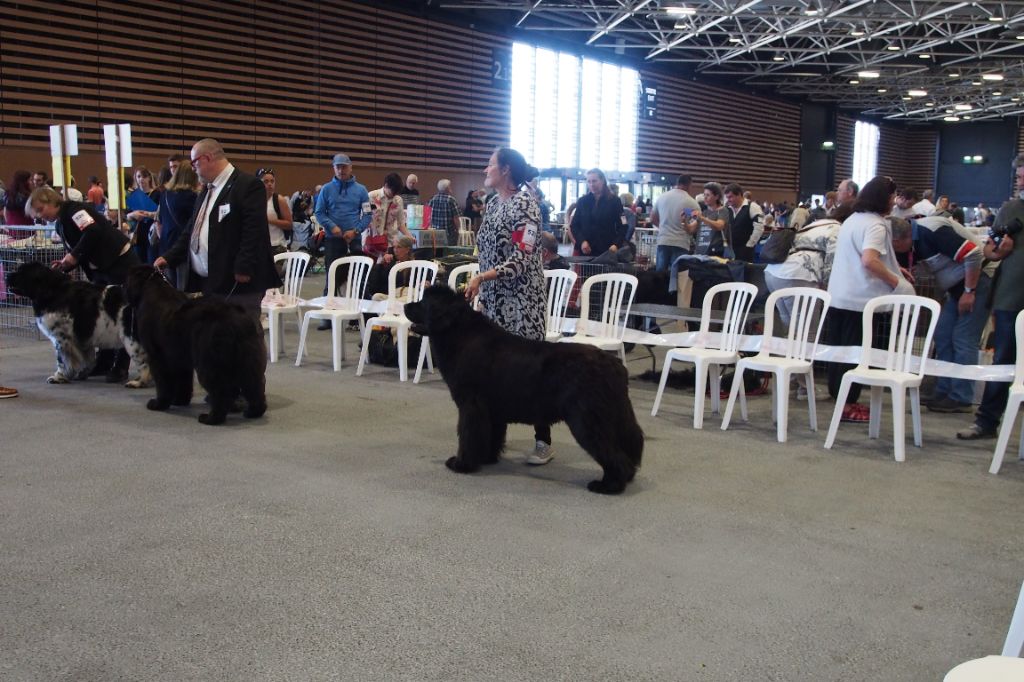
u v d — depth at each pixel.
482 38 18.05
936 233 5.59
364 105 15.69
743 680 2.26
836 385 5.63
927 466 4.38
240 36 13.55
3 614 2.55
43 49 11.33
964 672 1.37
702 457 4.46
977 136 34.75
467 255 9.25
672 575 2.92
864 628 2.57
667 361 5.39
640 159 22.95
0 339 7.86
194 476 3.93
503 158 4.20
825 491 3.91
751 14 17.08
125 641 2.40
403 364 6.32
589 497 3.75
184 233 5.57
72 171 11.70
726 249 8.16
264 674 2.24
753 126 26.92
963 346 5.63
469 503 3.63
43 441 4.50
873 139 33.97
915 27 19.89
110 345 6.02
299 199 13.45
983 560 3.12
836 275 5.38
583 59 20.88
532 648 2.40
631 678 2.26
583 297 6.00
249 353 4.90
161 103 12.65
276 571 2.89
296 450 4.41
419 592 2.75
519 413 3.94
